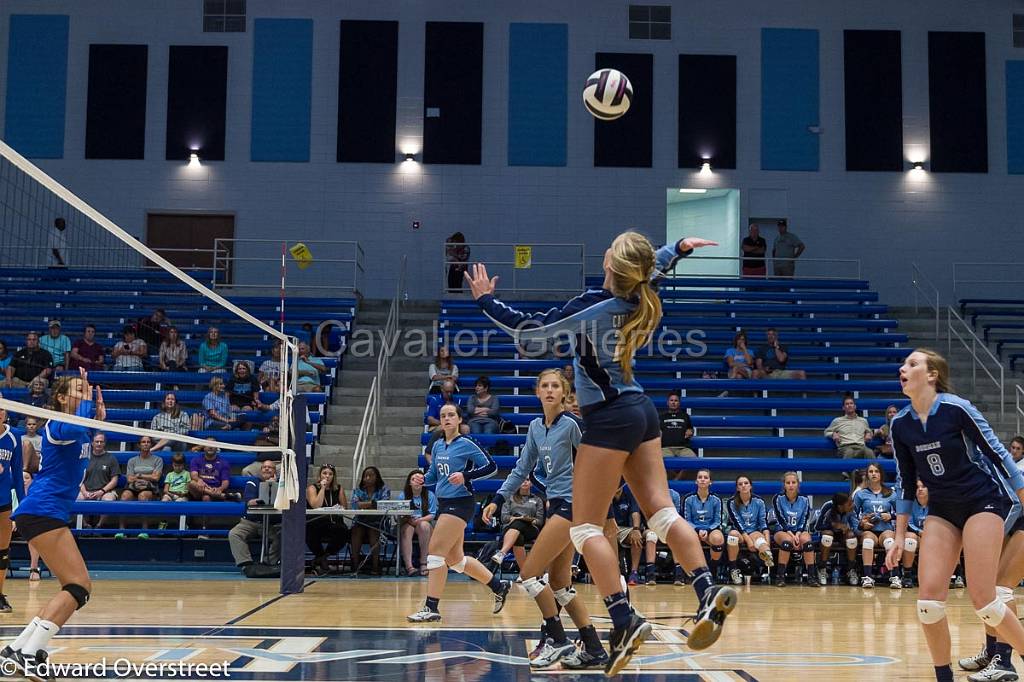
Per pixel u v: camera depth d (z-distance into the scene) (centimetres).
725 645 654
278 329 1794
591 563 377
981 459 456
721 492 1349
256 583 1099
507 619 784
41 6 2145
